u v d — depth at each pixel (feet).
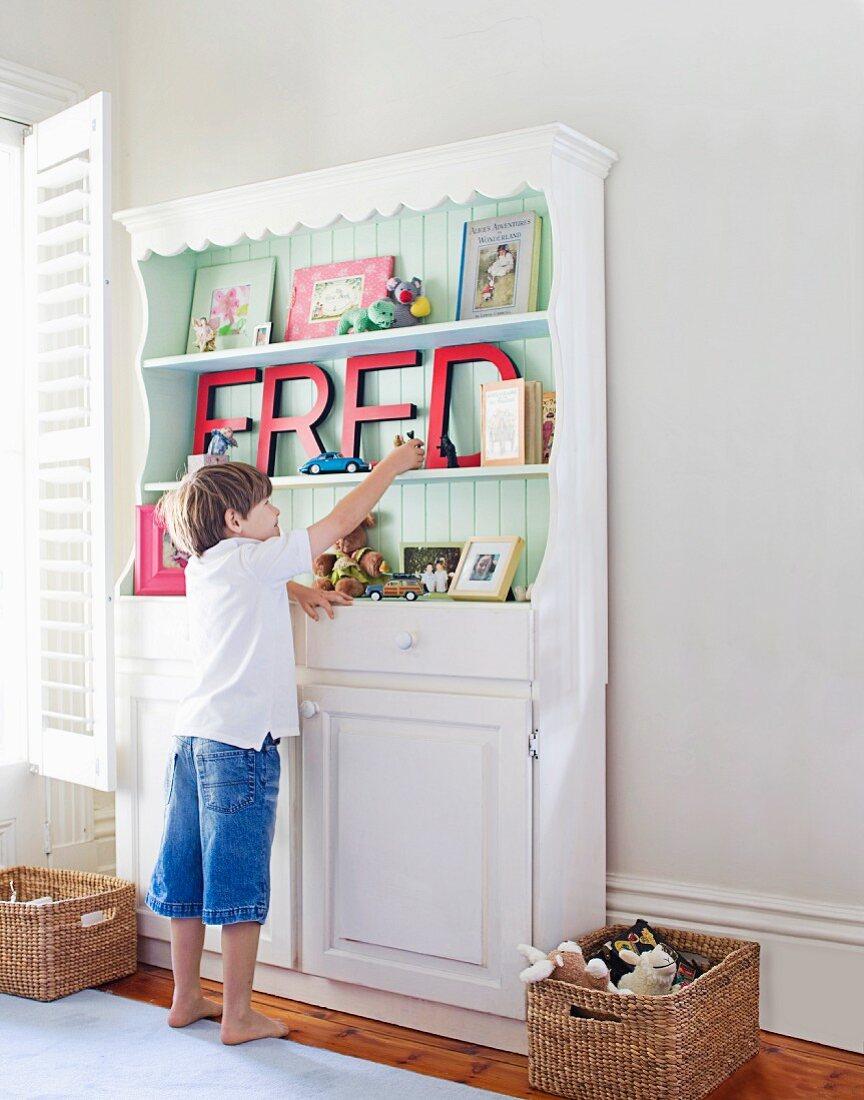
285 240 10.35
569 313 8.24
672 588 8.63
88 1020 8.38
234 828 7.97
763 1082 7.38
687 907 8.52
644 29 8.75
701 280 8.51
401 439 9.21
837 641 8.05
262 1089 7.22
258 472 8.51
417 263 9.66
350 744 8.46
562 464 8.13
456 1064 7.68
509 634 7.86
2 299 10.63
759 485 8.31
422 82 9.84
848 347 7.99
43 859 10.70
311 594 8.71
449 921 8.03
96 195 9.61
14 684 10.58
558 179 8.14
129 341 11.65
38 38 10.87
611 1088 6.99
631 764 8.79
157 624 9.45
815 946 8.06
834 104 8.04
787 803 8.22
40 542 10.37
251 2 10.77
